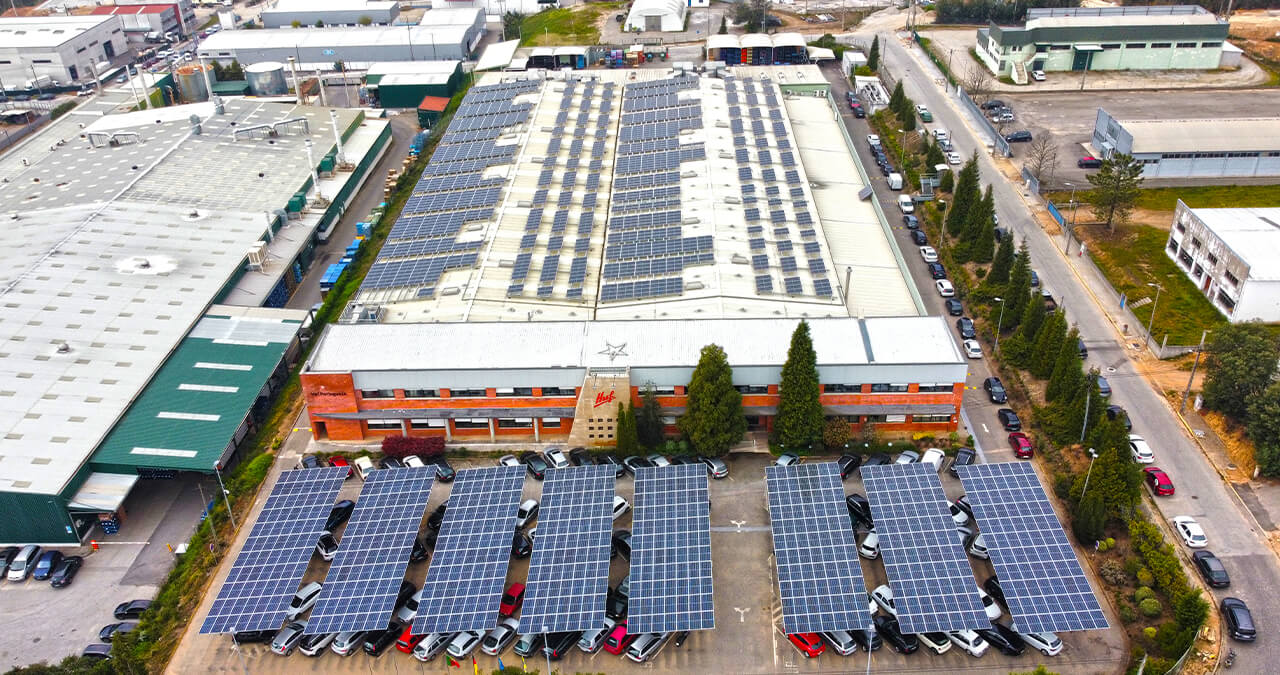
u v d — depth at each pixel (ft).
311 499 265.95
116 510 271.49
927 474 264.52
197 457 284.61
